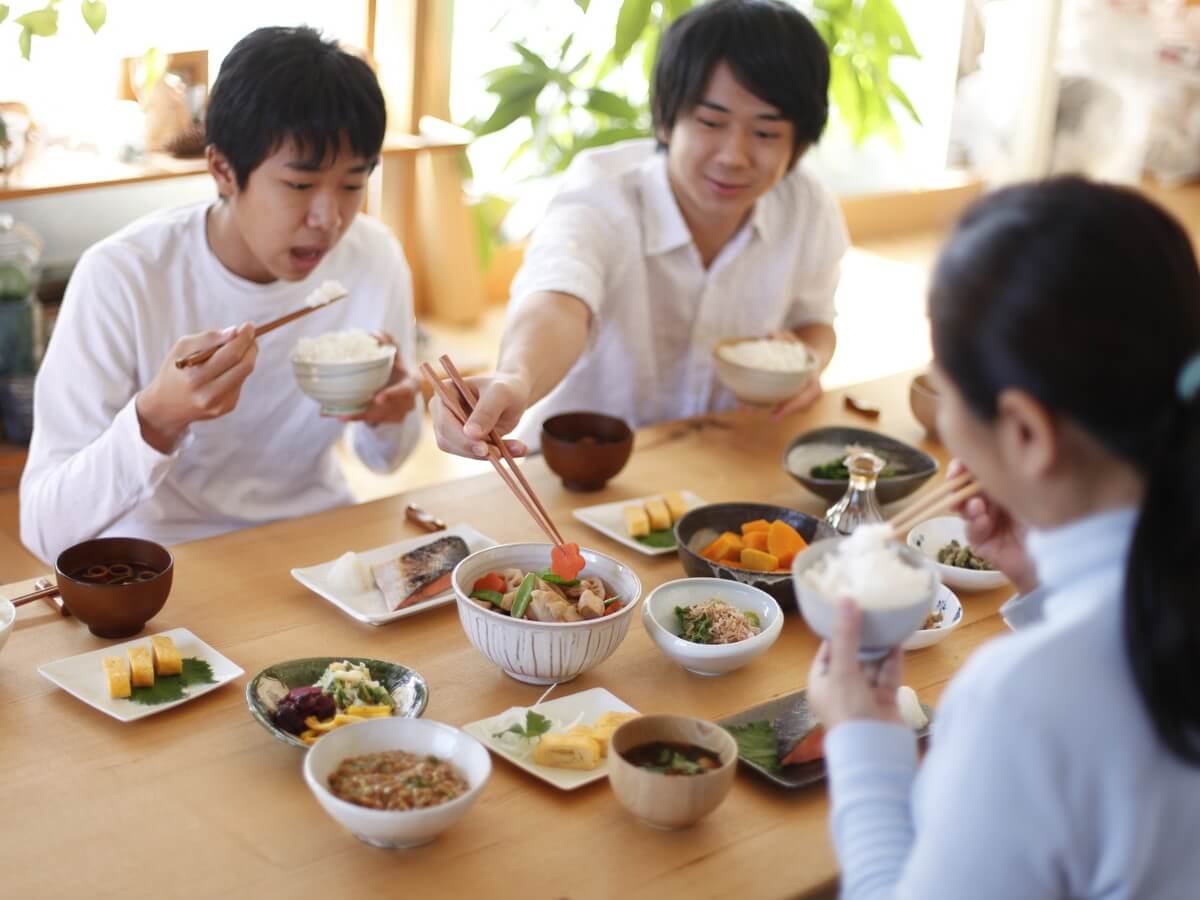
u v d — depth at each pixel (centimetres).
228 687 147
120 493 186
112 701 141
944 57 605
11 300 321
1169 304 85
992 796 87
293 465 236
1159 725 84
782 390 237
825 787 135
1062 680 86
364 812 116
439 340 439
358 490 358
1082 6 588
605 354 263
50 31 307
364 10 379
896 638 112
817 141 242
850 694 106
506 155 471
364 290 234
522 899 116
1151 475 86
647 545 188
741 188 235
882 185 620
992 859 87
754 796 133
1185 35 627
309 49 189
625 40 357
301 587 172
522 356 206
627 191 254
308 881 116
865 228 611
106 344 206
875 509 186
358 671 144
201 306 216
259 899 114
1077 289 84
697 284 262
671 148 243
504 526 193
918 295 539
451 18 398
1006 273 86
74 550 158
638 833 126
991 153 618
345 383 202
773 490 213
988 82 609
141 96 322
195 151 323
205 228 214
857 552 116
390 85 396
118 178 303
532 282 232
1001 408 89
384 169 430
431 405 179
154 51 318
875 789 101
